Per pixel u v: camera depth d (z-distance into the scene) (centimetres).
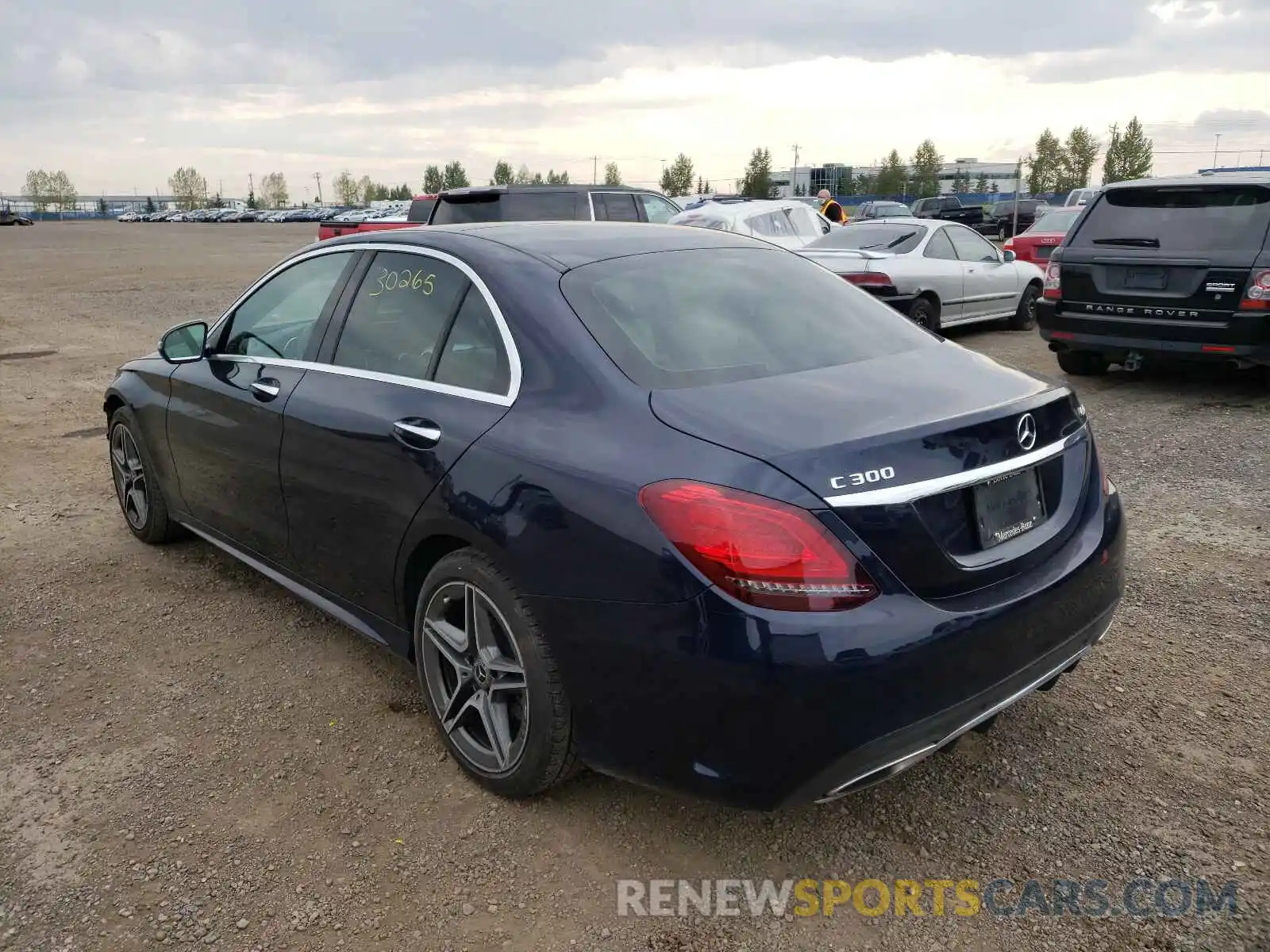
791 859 271
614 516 246
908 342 327
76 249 3450
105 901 257
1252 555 462
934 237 1113
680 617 234
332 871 268
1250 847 269
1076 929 244
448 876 266
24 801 298
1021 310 1245
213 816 290
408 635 329
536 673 269
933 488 240
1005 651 250
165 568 481
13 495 602
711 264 340
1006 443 259
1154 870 262
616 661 249
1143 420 726
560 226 364
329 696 360
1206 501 538
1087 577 279
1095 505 298
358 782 307
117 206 17050
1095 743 319
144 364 485
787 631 224
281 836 282
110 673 377
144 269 2444
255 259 2805
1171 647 379
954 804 292
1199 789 294
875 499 231
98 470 656
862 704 227
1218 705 339
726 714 232
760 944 242
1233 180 759
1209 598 420
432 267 334
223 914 252
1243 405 768
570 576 255
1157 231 788
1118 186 819
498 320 300
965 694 243
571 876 266
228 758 321
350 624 360
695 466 239
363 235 374
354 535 336
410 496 303
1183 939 239
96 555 499
